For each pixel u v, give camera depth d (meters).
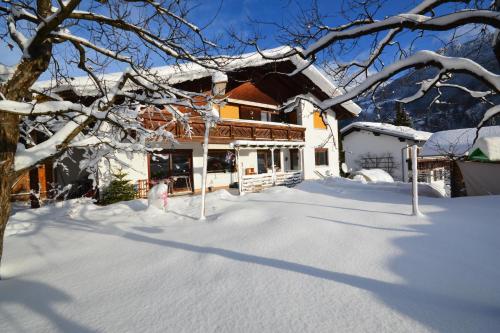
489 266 3.74
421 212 7.06
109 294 3.42
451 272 3.59
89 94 8.34
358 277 3.50
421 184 12.75
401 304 2.86
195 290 3.36
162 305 3.06
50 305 3.23
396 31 3.57
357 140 26.55
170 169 14.03
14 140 4.12
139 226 7.04
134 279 3.82
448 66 2.81
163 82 5.71
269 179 15.52
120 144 5.21
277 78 18.31
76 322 2.83
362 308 2.80
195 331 2.56
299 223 5.96
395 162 24.52
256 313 2.79
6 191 4.08
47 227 7.53
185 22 4.11
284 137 16.98
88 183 13.07
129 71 4.94
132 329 2.65
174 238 5.66
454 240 4.78
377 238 4.98
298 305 2.91
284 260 4.12
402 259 4.02
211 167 15.84
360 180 16.73
